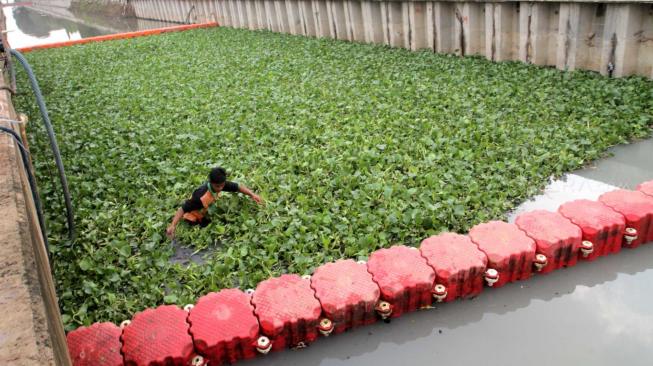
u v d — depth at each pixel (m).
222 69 13.53
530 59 10.77
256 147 7.79
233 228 5.62
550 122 7.73
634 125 7.31
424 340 4.11
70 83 13.41
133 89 12.23
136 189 6.77
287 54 14.66
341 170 6.66
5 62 7.33
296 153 7.38
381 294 4.19
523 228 4.79
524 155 6.76
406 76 10.69
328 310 4.03
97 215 6.14
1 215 2.84
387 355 3.99
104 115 10.27
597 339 4.00
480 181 6.28
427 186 6.11
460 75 10.41
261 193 6.24
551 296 4.49
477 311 4.37
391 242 5.26
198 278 4.96
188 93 11.25
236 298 4.14
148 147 8.09
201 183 6.70
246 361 3.99
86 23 39.75
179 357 3.68
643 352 3.84
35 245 2.82
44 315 2.18
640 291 4.49
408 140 7.42
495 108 8.43
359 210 5.74
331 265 4.46
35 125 9.78
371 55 13.19
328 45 15.37
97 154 8.02
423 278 4.25
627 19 8.73
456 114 8.38
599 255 4.92
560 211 5.02
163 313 4.01
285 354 4.05
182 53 16.80
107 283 4.89
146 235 5.71
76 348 3.69
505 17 11.00
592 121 7.54
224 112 9.59
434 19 12.71
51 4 55.19
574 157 6.68
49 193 6.84
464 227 5.39
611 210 4.95
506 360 3.87
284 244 5.23
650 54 8.81
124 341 3.76
